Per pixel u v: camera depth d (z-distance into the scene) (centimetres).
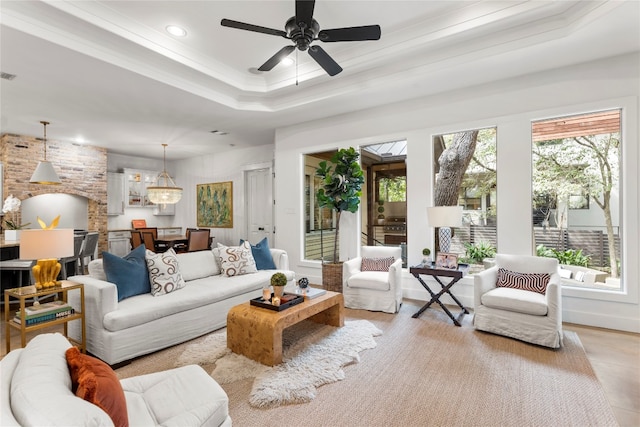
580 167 367
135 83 378
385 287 391
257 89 456
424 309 380
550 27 300
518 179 386
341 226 528
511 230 390
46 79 366
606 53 328
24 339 246
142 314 276
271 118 532
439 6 302
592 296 344
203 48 362
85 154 696
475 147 430
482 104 405
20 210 613
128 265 312
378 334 323
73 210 709
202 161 853
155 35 330
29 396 89
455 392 222
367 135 493
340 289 475
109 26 297
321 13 306
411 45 344
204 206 848
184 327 309
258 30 252
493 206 419
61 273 467
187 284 360
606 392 222
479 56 336
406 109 459
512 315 309
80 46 303
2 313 395
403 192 490
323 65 304
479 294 331
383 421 194
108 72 347
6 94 411
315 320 354
